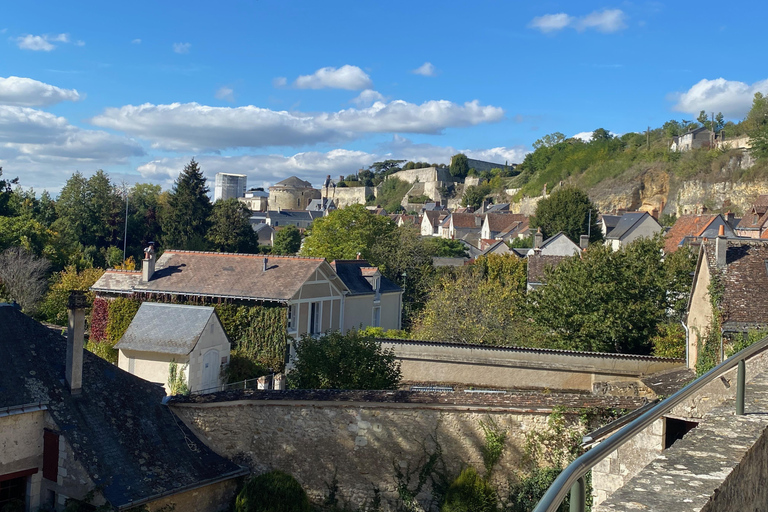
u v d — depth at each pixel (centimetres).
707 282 2133
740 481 365
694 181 8700
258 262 3484
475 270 5300
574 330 2878
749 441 405
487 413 1562
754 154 8262
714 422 456
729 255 2159
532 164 13662
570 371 2509
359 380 2061
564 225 7456
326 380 2075
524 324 3216
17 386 1437
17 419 1410
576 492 249
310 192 17312
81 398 1527
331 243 6141
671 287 3100
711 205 8294
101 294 3491
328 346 2131
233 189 18450
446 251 7525
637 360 2467
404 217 12694
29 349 1547
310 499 1638
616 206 9600
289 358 3225
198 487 1520
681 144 10138
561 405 1520
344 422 1633
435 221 11769
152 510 1432
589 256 3055
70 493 1402
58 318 4159
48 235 5656
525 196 12050
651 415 335
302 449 1652
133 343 2727
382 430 1612
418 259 5781
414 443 1596
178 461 1556
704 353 2061
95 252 7012
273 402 1659
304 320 3378
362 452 1620
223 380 2936
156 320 2825
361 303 4003
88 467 1385
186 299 3319
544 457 1527
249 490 1545
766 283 2045
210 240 7262
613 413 1500
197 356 2717
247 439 1683
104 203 7825
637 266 2933
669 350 2633
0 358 1470
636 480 333
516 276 5338
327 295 3588
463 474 1520
